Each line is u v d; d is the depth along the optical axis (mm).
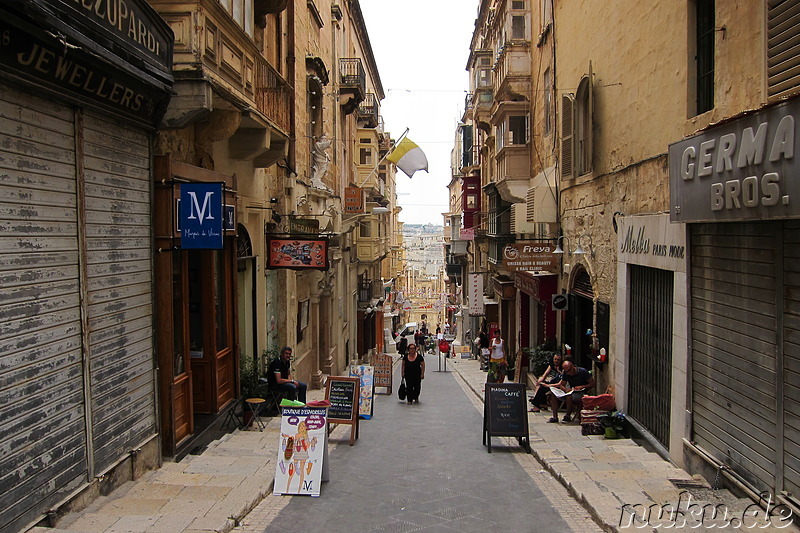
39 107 5242
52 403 5348
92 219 6074
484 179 32906
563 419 11984
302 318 17125
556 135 15820
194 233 7410
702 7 7734
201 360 9523
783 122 5074
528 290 17875
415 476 8117
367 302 32281
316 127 19094
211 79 7543
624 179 10383
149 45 6629
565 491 7305
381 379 17609
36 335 5137
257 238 12336
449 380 22750
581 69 13305
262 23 12164
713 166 6367
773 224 5746
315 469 7180
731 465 6555
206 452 8398
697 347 7379
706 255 7137
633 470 7742
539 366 15664
